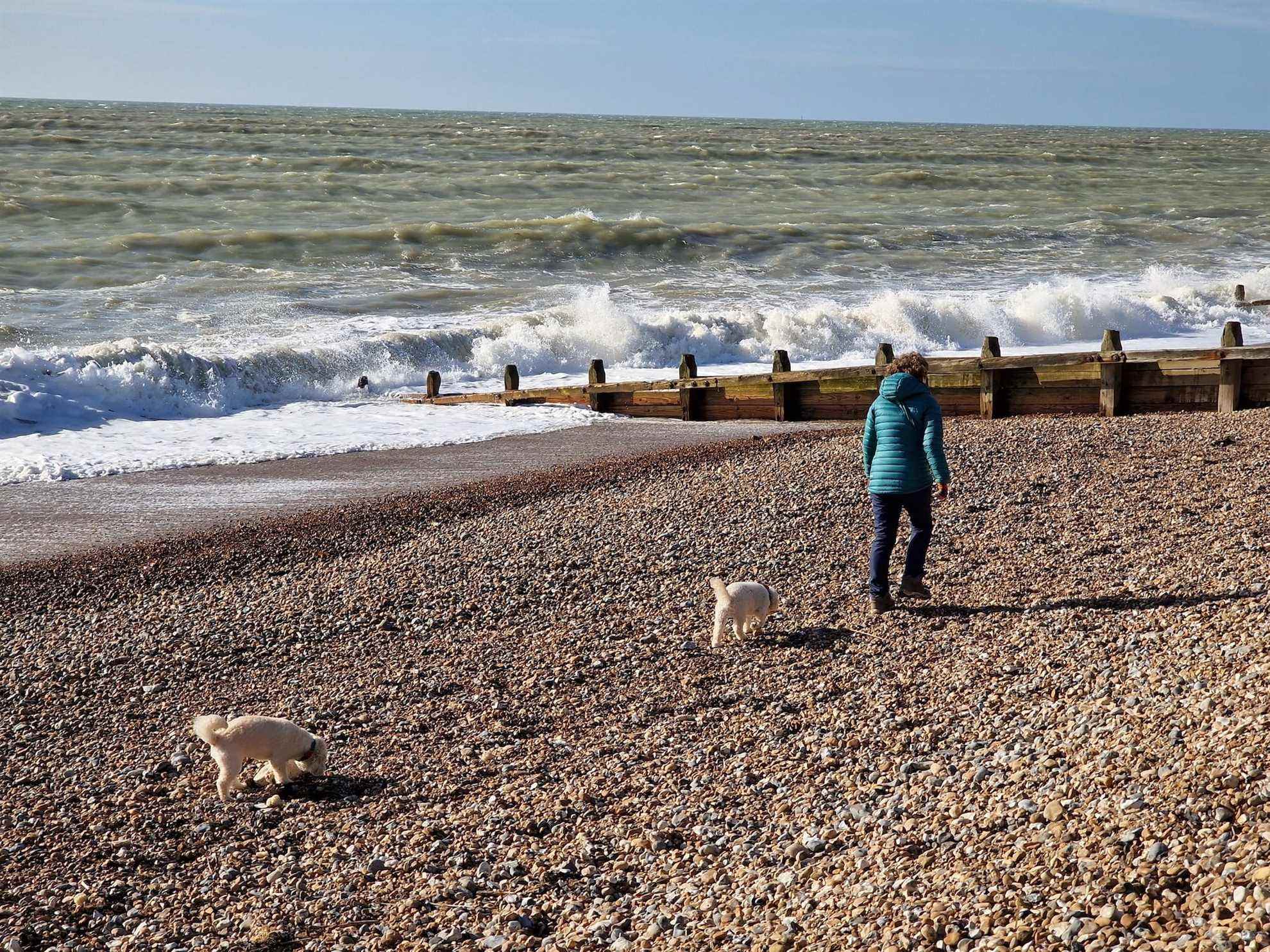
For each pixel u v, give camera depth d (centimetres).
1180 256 3738
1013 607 750
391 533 1072
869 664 688
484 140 9481
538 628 802
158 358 1855
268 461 1455
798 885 437
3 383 1675
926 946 366
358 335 2250
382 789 580
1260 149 14950
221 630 822
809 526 999
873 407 777
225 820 554
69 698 709
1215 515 908
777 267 3412
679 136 12119
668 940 417
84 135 8038
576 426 1709
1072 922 352
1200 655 586
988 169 8031
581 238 3628
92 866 514
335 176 5462
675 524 1033
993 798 470
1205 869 362
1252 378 1374
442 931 448
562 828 524
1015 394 1515
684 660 727
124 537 1073
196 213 4128
